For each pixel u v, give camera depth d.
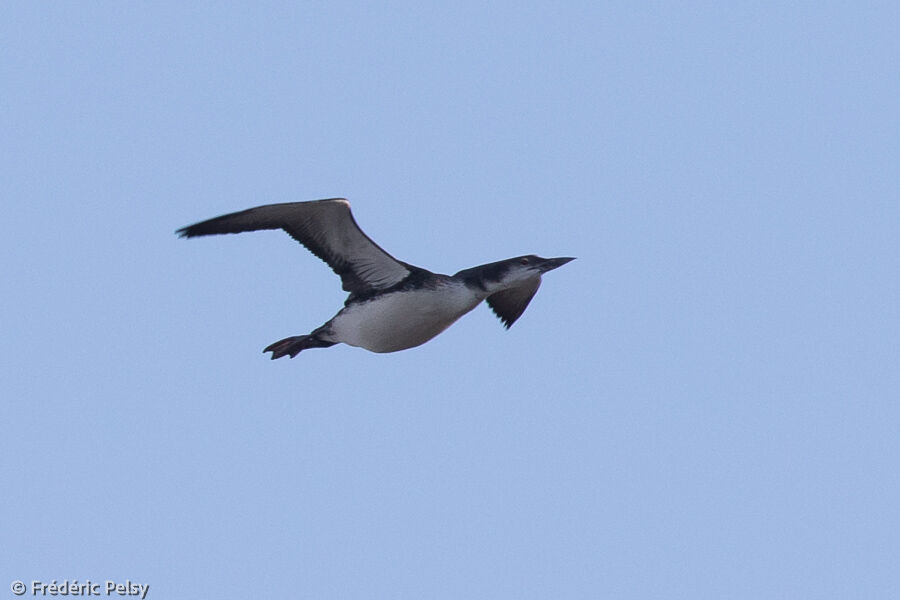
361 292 16.69
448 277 16.73
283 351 17.23
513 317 18.41
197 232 15.74
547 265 17.16
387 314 16.34
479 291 16.83
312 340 17.12
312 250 16.56
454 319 16.89
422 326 16.62
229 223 15.89
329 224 16.20
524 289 18.20
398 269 16.53
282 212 15.94
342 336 16.86
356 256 16.58
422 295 16.38
